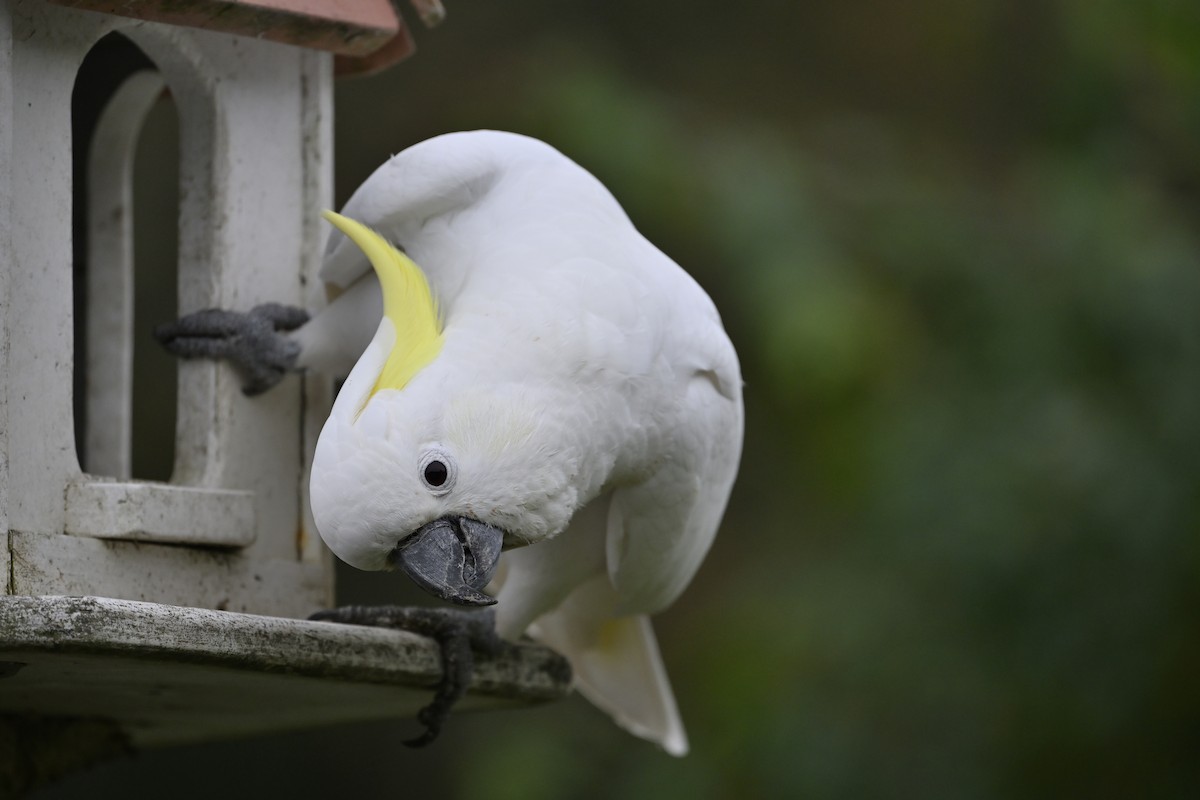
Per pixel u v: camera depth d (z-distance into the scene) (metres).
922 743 10.94
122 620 5.19
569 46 11.99
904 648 10.96
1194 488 10.90
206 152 6.94
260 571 6.91
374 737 13.00
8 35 6.02
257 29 6.43
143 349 12.02
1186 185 12.15
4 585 5.91
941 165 12.63
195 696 6.50
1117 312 11.21
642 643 8.07
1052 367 11.19
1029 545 10.79
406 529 5.62
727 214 11.21
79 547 6.21
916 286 11.41
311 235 7.14
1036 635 10.86
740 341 12.06
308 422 7.14
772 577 11.47
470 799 11.41
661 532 6.80
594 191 6.63
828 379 10.78
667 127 11.55
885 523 11.01
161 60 6.88
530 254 6.28
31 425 6.13
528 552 7.05
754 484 12.62
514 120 11.48
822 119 13.02
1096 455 10.86
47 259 6.21
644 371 6.24
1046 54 13.22
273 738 12.95
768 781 10.96
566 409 5.93
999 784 10.87
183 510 6.53
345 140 12.56
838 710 10.98
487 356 5.89
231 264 6.93
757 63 13.43
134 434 11.89
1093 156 11.88
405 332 5.93
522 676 7.11
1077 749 10.96
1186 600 10.93
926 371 11.19
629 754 11.55
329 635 5.96
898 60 13.74
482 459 5.70
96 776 12.62
